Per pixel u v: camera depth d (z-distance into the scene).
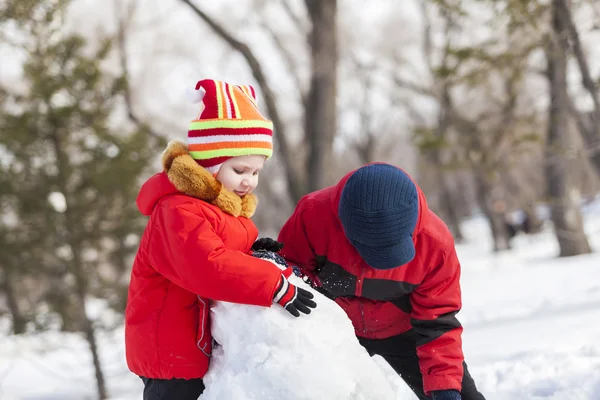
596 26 7.09
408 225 2.32
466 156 13.21
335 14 10.01
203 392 2.09
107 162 8.14
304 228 2.67
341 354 2.03
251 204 2.28
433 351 2.60
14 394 8.77
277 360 1.94
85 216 8.12
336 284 2.75
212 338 2.17
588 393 3.19
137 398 4.89
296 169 10.75
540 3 7.53
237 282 2.00
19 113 8.24
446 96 13.88
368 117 23.64
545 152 12.45
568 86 8.52
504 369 3.87
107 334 8.66
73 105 8.02
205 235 2.05
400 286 2.63
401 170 2.44
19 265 8.11
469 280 12.69
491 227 21.50
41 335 8.85
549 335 5.17
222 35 9.88
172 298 2.18
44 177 8.02
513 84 11.62
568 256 14.77
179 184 2.12
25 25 8.08
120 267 8.66
